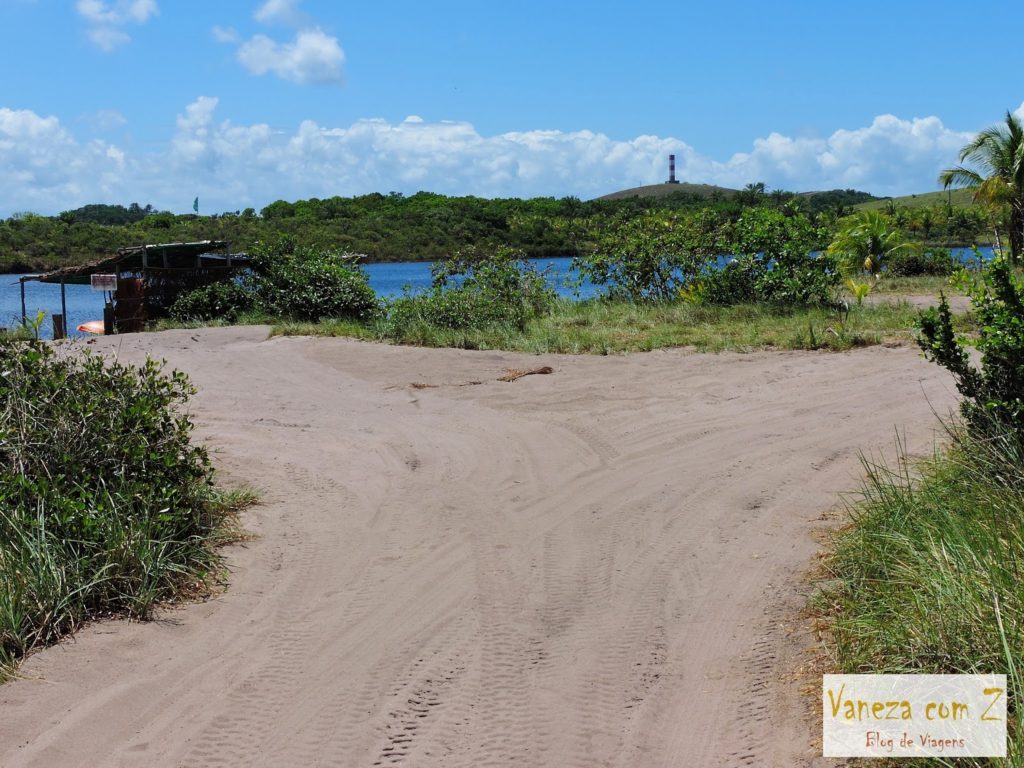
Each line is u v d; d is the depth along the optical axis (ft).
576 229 290.35
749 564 19.66
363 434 32.42
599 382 39.75
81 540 19.25
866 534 18.84
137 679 15.76
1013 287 22.48
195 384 41.55
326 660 16.42
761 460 27.12
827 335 47.83
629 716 14.32
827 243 64.23
